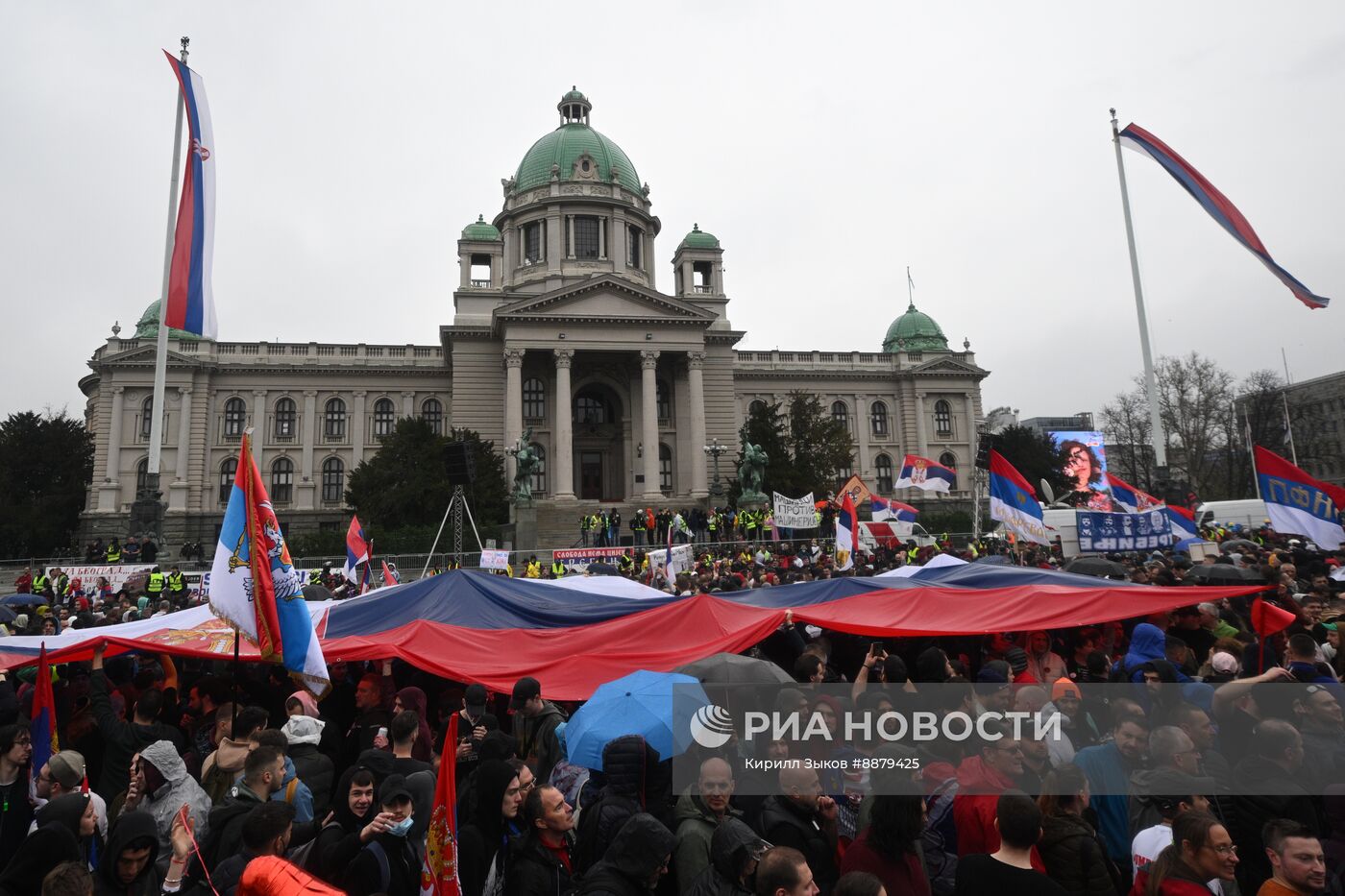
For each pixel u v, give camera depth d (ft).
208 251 103.24
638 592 55.57
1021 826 18.76
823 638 45.70
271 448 238.27
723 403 242.78
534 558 138.41
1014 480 78.33
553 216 252.01
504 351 221.46
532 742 31.24
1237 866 23.12
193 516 225.56
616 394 241.96
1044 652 46.52
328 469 241.76
